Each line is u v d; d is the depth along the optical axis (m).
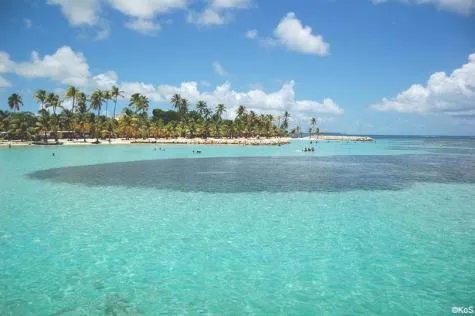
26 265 13.26
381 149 98.50
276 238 16.41
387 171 42.25
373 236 16.61
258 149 88.81
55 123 92.12
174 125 127.62
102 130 107.31
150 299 10.84
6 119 98.50
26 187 29.48
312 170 43.00
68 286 11.64
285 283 11.88
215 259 13.95
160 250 14.88
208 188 29.47
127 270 12.90
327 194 27.02
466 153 81.19
